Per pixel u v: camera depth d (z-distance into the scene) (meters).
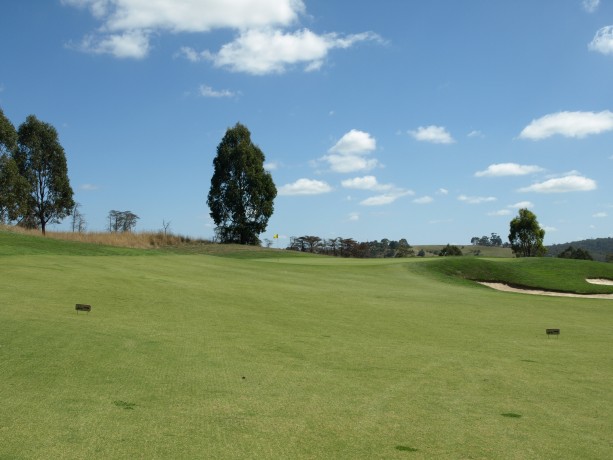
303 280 30.89
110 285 20.53
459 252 103.50
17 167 57.69
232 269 32.91
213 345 12.27
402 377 10.29
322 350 12.63
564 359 12.98
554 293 38.88
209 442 6.27
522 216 86.00
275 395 8.50
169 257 37.38
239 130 79.06
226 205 77.88
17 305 15.10
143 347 11.37
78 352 10.41
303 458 5.94
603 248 173.12
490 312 23.47
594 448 6.68
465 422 7.58
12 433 6.22
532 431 7.29
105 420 6.82
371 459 6.01
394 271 39.75
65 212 65.19
